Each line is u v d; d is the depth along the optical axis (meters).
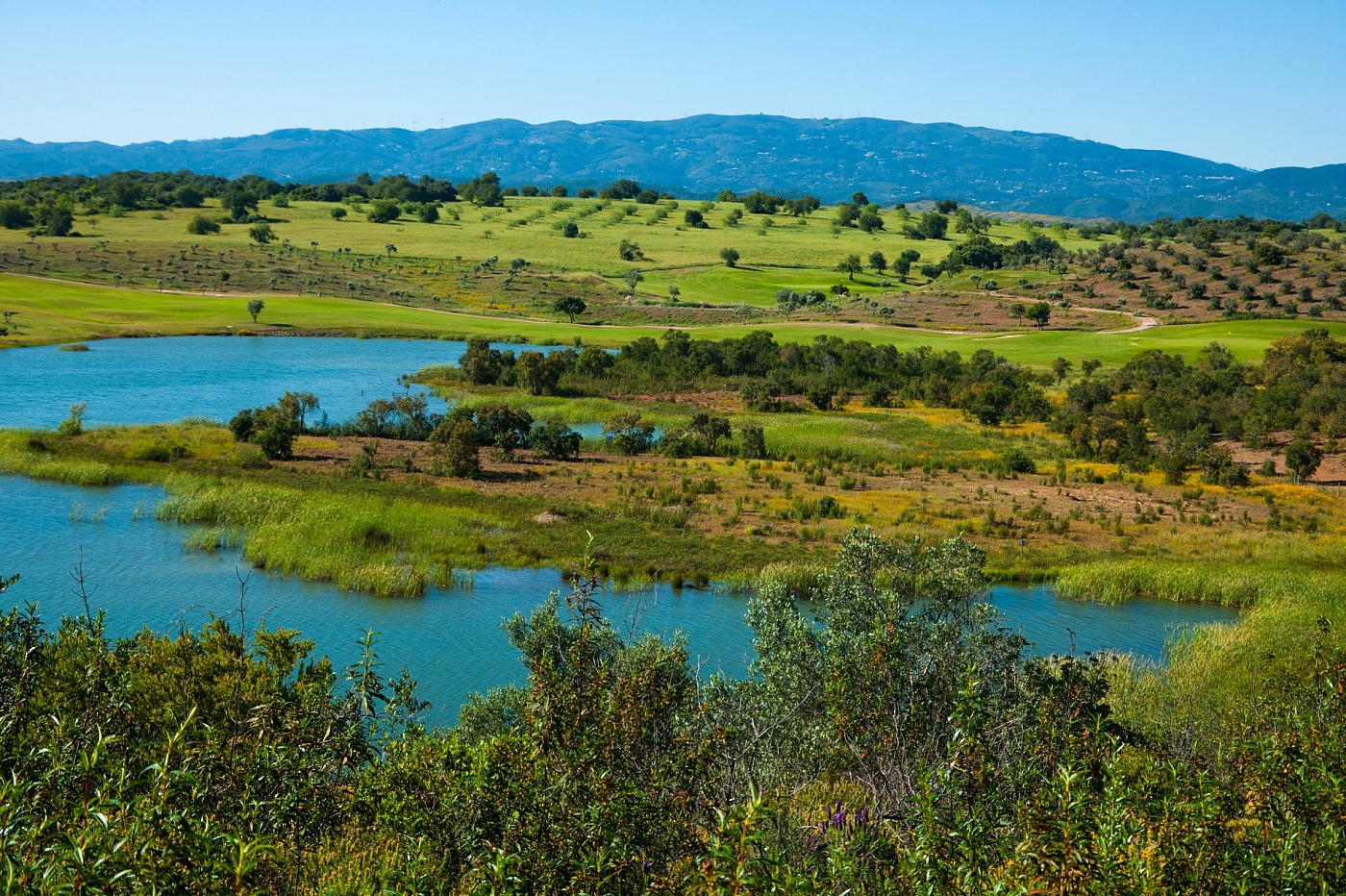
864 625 16.00
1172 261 168.00
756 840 7.26
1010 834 8.83
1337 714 12.05
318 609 30.38
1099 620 32.78
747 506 45.81
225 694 13.82
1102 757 9.80
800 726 13.77
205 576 32.78
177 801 8.14
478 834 8.54
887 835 9.04
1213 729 16.73
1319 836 9.23
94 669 11.77
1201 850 8.71
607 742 8.62
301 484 45.25
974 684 10.55
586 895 7.54
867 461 57.03
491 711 18.69
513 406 76.38
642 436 61.59
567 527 40.38
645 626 29.72
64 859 6.63
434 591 32.62
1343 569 38.22
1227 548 41.00
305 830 9.61
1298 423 68.31
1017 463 56.66
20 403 67.44
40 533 36.88
